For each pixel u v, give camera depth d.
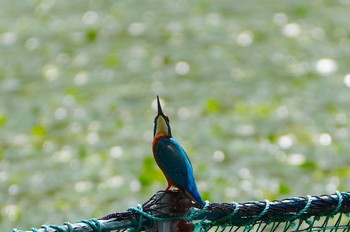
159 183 14.34
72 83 19.58
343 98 18.14
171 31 22.25
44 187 14.60
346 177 14.49
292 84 18.94
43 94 19.11
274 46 21.12
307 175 14.62
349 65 20.08
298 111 17.41
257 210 5.22
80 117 17.61
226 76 19.39
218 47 21.09
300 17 23.06
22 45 22.19
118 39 22.06
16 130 17.22
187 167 5.23
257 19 22.94
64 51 21.56
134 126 16.95
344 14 23.30
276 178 14.50
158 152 5.30
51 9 24.58
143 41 21.80
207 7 23.94
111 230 4.75
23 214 13.66
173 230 4.94
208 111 17.52
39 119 17.67
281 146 15.80
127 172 14.82
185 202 4.95
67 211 13.63
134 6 24.30
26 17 24.17
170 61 20.39
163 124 5.43
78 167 15.23
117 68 20.23
